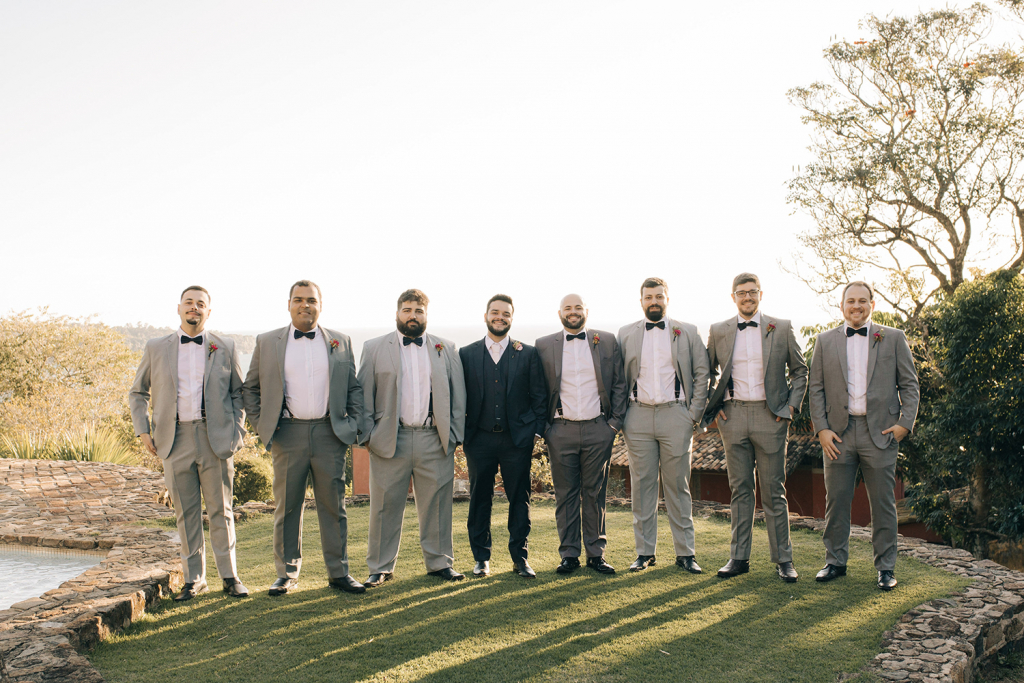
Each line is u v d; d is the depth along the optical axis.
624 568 5.14
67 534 6.08
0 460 10.85
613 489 16.17
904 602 4.34
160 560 4.99
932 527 12.84
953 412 11.54
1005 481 11.64
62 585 4.36
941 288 18.20
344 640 3.78
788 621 4.05
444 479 4.93
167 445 4.41
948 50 18.47
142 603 4.20
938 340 12.26
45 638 3.51
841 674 3.41
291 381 4.54
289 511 4.63
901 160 18.17
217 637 3.84
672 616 4.12
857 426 4.76
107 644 3.74
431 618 4.09
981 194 17.66
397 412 4.77
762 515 7.00
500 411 4.94
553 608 4.26
